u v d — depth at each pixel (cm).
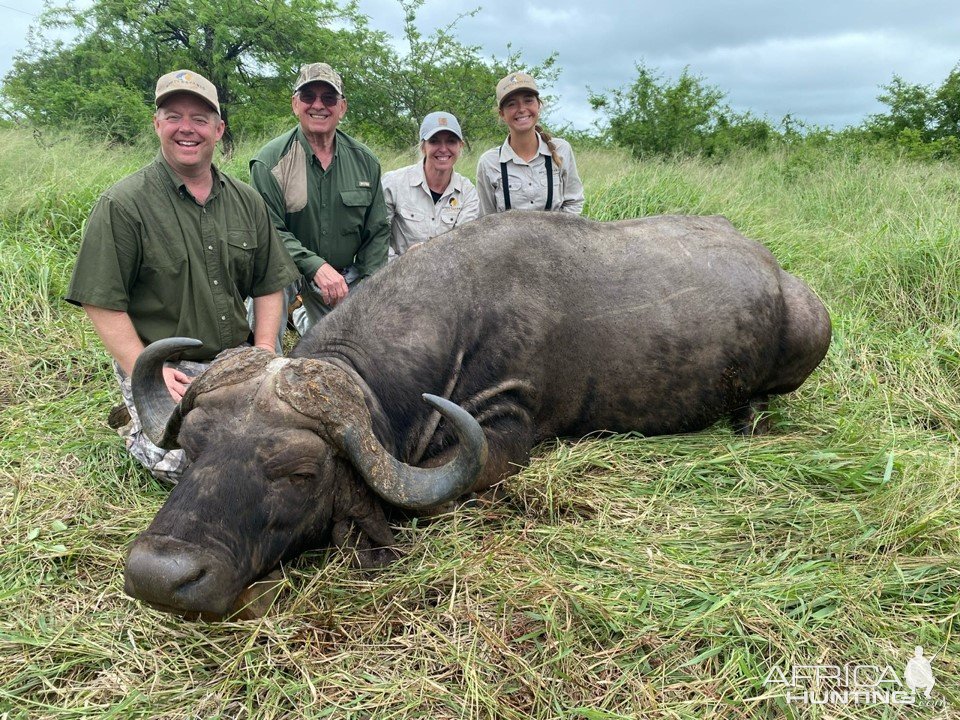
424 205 623
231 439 282
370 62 2127
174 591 253
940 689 262
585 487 391
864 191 1123
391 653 278
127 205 395
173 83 388
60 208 794
